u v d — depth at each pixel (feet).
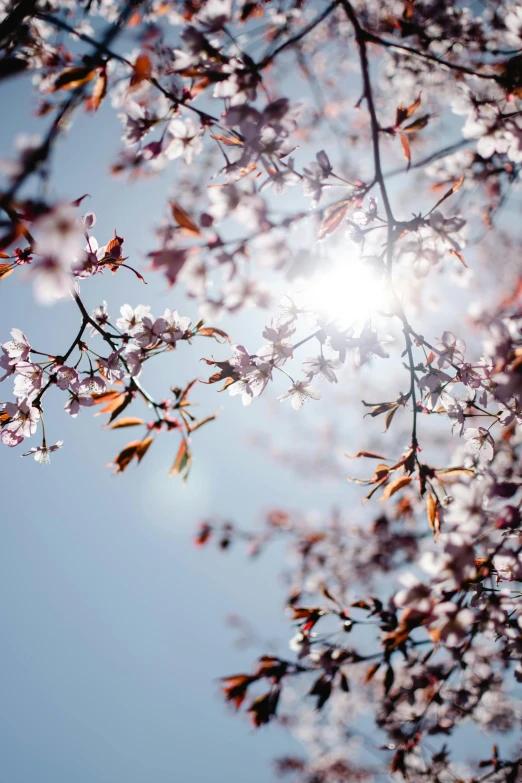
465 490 2.77
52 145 2.33
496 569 2.95
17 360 3.10
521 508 2.76
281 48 2.85
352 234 3.04
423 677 3.52
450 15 3.64
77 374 3.13
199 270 2.71
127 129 2.89
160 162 2.95
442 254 2.98
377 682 4.37
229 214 2.75
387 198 2.91
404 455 3.07
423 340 3.05
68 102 2.66
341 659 3.26
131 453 3.13
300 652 3.28
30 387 3.11
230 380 3.09
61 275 2.36
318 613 3.28
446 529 3.06
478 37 3.65
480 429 3.12
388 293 2.97
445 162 3.68
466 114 3.06
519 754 3.57
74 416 3.14
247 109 2.82
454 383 3.08
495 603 2.88
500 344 2.84
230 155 2.98
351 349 3.04
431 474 3.06
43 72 2.86
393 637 2.97
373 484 3.08
